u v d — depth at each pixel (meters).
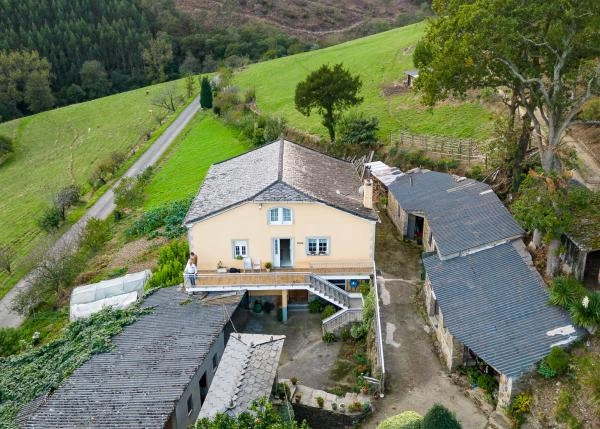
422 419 22.38
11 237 69.94
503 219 33.56
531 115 33.78
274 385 27.80
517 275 29.03
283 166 38.69
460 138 55.62
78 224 65.12
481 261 30.98
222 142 80.56
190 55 151.88
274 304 38.50
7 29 141.88
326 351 33.72
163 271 41.59
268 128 70.94
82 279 48.84
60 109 123.69
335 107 61.50
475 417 25.22
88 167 91.00
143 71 154.25
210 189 40.97
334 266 37.50
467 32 30.09
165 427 25.53
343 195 38.38
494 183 43.81
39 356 32.28
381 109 69.62
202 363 29.17
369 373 30.34
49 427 24.62
